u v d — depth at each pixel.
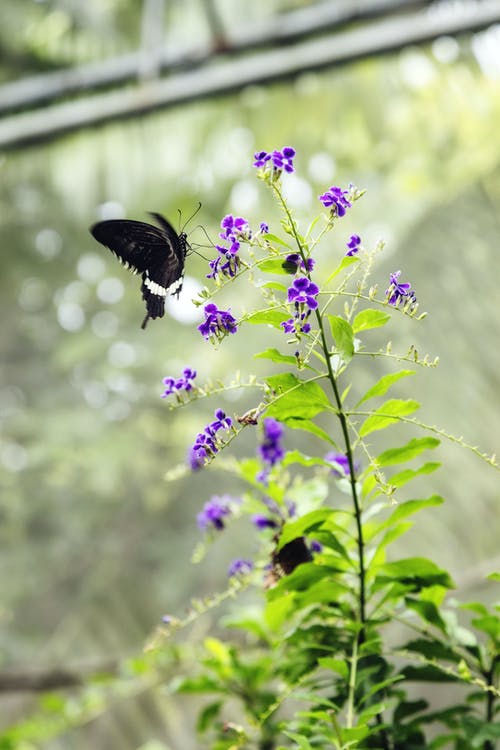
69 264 6.53
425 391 3.42
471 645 1.74
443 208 3.80
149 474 6.27
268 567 1.81
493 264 3.62
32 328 7.07
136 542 5.91
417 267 3.71
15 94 3.24
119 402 6.65
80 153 3.45
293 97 3.63
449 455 3.33
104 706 2.16
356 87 3.68
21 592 6.29
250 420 1.66
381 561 1.74
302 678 1.74
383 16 3.07
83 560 6.21
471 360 3.43
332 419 3.38
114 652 5.08
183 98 3.21
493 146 4.27
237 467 1.81
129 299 6.89
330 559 1.72
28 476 6.64
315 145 3.84
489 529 3.17
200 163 3.61
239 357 5.47
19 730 2.14
